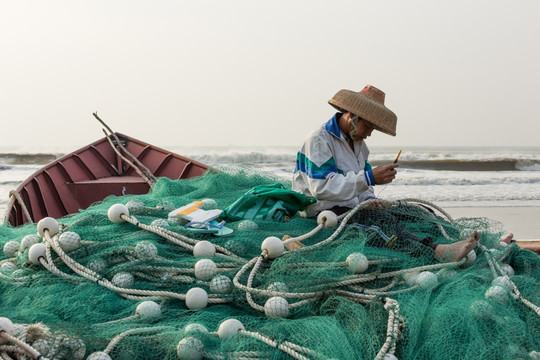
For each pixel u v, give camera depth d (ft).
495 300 11.15
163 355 9.63
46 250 12.80
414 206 16.33
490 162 106.01
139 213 15.84
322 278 11.87
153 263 12.67
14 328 9.36
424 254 13.67
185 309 11.64
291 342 9.68
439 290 12.28
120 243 13.24
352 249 12.84
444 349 9.75
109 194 24.97
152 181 25.61
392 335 9.64
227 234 14.43
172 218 15.30
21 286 12.32
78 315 11.10
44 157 104.01
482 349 9.62
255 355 9.45
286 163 94.43
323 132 15.38
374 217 14.79
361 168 15.99
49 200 23.93
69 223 15.26
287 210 16.30
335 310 11.19
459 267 13.50
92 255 12.87
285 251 13.15
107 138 29.40
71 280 12.28
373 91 15.57
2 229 16.80
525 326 10.61
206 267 12.17
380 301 11.09
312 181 14.89
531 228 34.06
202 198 19.43
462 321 10.30
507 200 49.62
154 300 11.75
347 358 9.18
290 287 11.81
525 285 12.42
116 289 11.85
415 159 121.39
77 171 26.53
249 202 16.08
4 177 67.92
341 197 14.64
